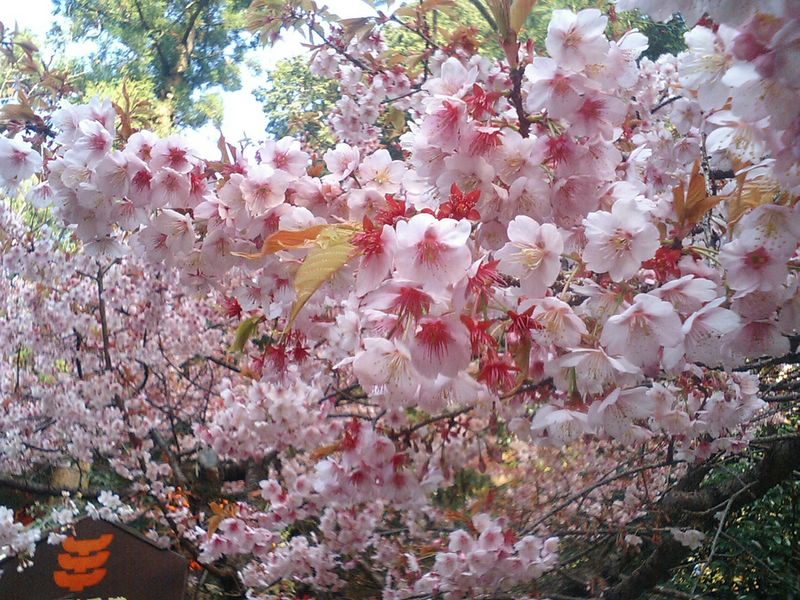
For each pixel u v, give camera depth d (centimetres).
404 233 130
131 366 535
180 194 197
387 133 577
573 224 171
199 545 418
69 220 212
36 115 258
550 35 155
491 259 161
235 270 312
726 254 144
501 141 159
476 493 568
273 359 230
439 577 343
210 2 1417
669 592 421
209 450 498
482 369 157
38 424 551
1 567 300
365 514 389
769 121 127
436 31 412
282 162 202
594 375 158
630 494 458
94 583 293
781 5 105
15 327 525
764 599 494
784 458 385
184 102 1416
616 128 171
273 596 408
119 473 486
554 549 315
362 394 425
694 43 131
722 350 161
